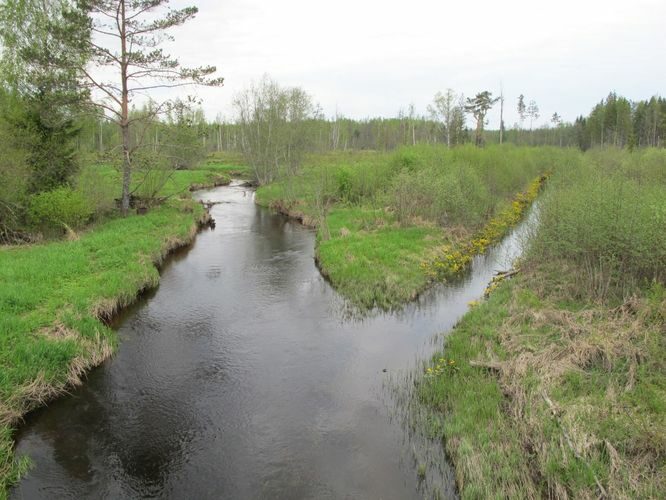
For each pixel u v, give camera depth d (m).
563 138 87.81
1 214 17.78
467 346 10.10
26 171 18.05
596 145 70.00
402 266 15.99
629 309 9.80
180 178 45.88
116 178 28.77
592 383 7.70
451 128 54.84
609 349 8.27
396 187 22.56
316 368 9.98
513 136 84.19
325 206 25.73
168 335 11.76
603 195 11.66
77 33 19.80
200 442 7.67
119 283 13.59
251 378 9.63
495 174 29.72
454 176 22.94
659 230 9.95
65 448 7.57
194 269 17.56
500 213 25.05
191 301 14.16
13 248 16.86
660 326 8.83
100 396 9.02
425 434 7.68
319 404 8.63
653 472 5.71
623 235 10.66
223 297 14.52
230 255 19.70
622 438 6.32
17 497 6.54
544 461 6.30
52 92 19.83
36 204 18.48
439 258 16.98
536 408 7.36
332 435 7.72
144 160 24.27
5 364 8.70
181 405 8.71
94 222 22.14
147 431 7.98
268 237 23.31
